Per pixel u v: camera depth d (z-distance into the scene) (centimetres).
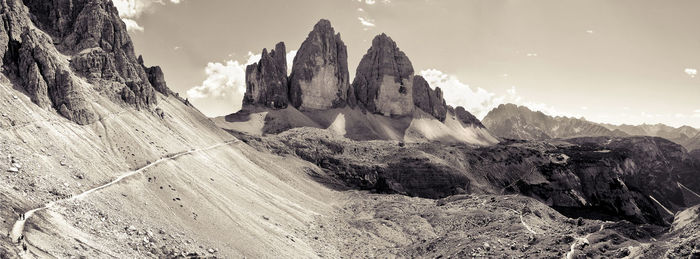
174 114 19938
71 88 13138
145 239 9494
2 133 9750
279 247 12431
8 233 6975
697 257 6819
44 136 10875
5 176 8525
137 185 11600
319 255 13012
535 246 10331
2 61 12281
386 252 13650
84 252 7731
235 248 11269
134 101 16388
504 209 16738
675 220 10800
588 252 9112
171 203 11800
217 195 13875
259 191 16838
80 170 10675
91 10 17550
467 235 13238
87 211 9175
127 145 13475
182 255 9712
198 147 17850
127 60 17825
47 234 7600
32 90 12156
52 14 17475
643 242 9794
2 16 13250
